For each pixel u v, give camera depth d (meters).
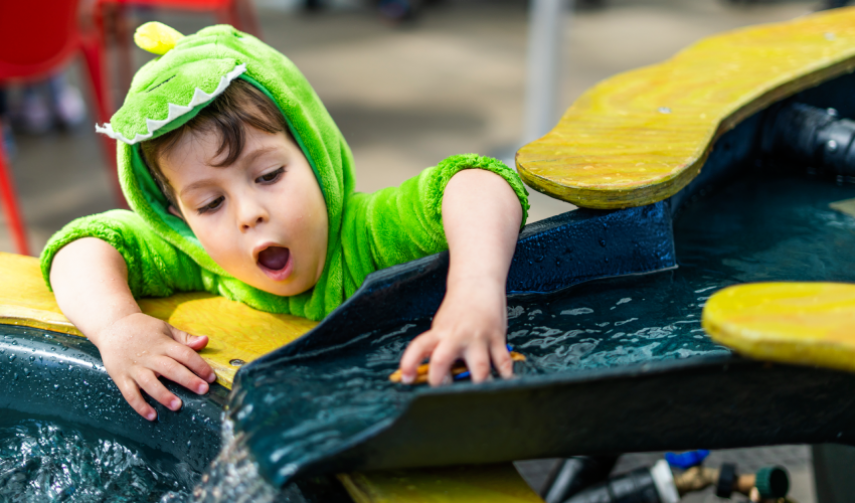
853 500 0.93
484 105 3.48
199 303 0.83
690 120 0.91
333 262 0.81
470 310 0.57
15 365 0.73
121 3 2.76
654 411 0.52
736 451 1.32
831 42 1.21
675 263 0.81
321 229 0.76
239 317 0.80
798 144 1.07
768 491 0.97
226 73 0.69
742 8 5.30
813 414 0.57
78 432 0.72
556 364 0.63
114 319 0.71
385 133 3.13
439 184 0.74
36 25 2.12
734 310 0.47
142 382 0.67
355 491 0.52
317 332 0.61
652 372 0.49
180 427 0.66
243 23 3.18
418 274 0.66
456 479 0.54
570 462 1.07
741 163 1.09
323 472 0.47
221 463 0.53
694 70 1.13
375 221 0.79
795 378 0.54
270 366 0.59
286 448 0.48
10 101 3.27
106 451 0.70
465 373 0.58
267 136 0.72
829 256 0.83
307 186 0.74
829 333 0.43
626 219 0.76
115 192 2.59
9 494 0.67
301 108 0.76
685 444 0.55
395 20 5.08
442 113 3.37
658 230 0.78
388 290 0.64
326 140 0.82
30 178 2.74
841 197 1.00
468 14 5.34
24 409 0.74
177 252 0.84
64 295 0.75
